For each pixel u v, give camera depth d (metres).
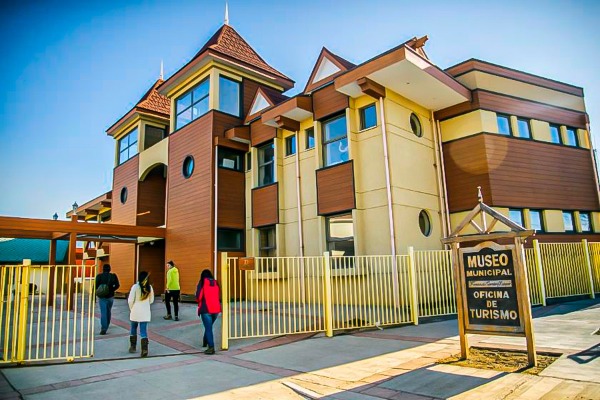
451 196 14.05
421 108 14.12
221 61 16.69
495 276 5.69
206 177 16.14
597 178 16.05
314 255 13.75
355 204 12.42
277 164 15.45
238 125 17.00
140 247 19.88
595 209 15.66
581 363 5.17
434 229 13.36
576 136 16.27
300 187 14.66
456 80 13.12
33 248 28.92
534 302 11.25
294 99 13.86
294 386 5.08
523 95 14.93
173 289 11.13
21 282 6.83
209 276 7.69
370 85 11.78
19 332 6.68
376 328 8.88
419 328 8.67
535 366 5.20
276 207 15.23
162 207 21.52
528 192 14.03
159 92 19.55
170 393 4.97
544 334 7.13
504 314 5.55
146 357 7.13
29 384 5.44
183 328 9.66
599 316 8.79
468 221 6.05
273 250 15.55
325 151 13.91
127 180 22.09
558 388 4.31
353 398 4.52
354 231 12.32
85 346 8.06
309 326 8.77
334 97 13.40
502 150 13.82
